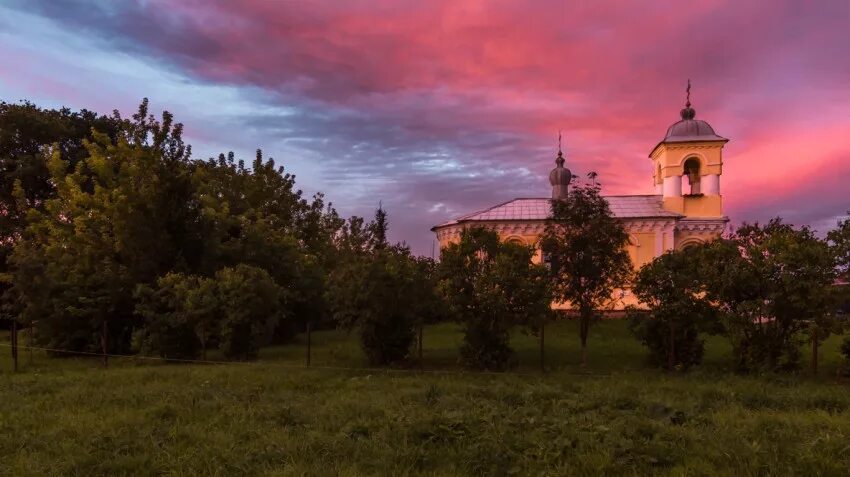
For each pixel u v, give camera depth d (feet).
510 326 48.16
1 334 87.61
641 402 30.37
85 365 52.90
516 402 31.71
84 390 36.04
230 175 96.63
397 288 49.52
